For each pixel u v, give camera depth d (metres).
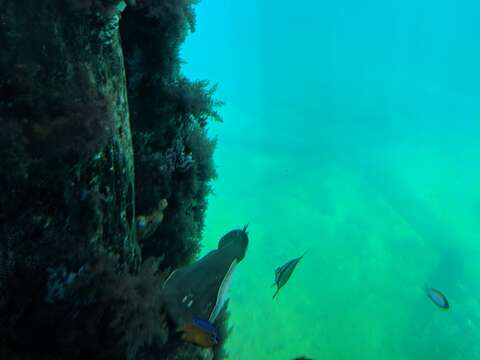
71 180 1.99
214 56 47.19
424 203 13.60
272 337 7.61
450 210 13.27
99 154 2.15
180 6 3.76
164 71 4.05
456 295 9.41
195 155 4.65
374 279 9.70
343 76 35.44
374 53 40.41
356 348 7.70
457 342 8.02
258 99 28.44
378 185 14.65
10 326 1.87
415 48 41.69
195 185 4.53
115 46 2.45
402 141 19.98
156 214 3.99
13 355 1.89
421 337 8.12
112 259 2.38
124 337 2.32
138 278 2.50
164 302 2.54
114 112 2.39
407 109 26.30
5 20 1.68
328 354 7.46
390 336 8.07
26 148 1.71
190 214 4.73
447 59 40.41
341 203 13.10
